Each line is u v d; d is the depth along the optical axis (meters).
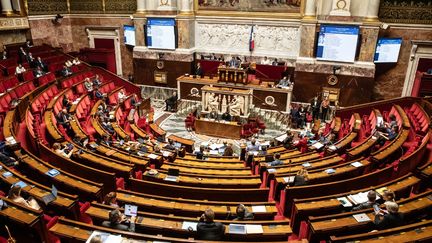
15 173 6.61
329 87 16.52
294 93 17.25
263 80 17.39
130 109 15.64
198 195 7.14
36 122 11.19
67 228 5.00
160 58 19.44
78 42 22.27
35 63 16.75
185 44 18.86
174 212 6.16
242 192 7.03
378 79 16.83
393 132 10.71
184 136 15.12
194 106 17.67
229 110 16.02
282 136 12.82
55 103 12.83
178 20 18.53
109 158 8.55
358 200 6.25
